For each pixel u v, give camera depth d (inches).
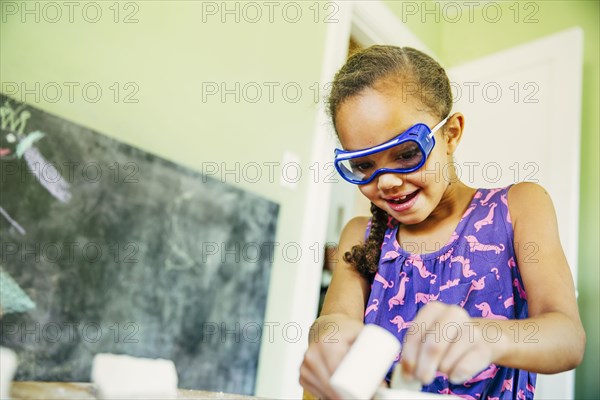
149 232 48.9
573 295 25.3
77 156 43.9
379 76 29.0
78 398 21.1
